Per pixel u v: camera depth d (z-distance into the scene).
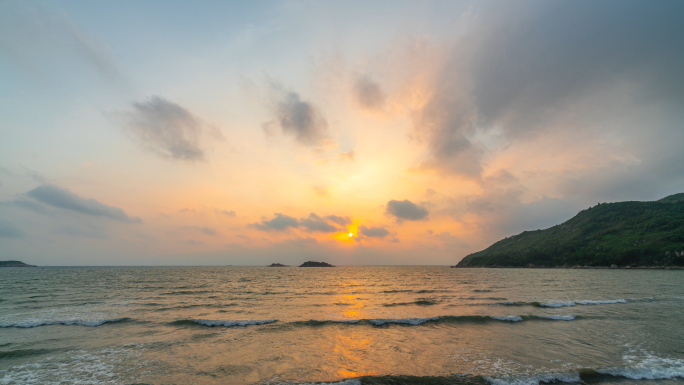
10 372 13.55
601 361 14.84
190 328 21.75
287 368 14.09
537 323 23.03
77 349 16.80
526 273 112.31
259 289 52.44
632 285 54.50
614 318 24.56
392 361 14.98
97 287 53.94
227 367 14.20
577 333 20.06
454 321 23.78
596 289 48.03
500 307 30.44
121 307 30.77
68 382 12.59
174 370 13.84
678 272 96.12
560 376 12.98
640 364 14.38
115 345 17.53
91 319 24.42
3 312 27.77
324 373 13.45
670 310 28.08
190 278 86.06
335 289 52.38
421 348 17.05
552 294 41.47
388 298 38.66
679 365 14.25
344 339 18.92
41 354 15.94
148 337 19.28
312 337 19.41
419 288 52.97
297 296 41.62
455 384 12.24
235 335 19.88
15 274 109.50
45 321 23.38
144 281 71.12
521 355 15.79
